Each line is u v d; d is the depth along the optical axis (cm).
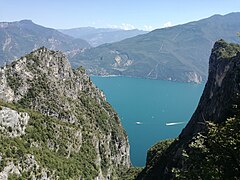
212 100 12975
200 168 3388
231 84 11250
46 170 12319
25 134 13562
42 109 17488
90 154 17388
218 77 13762
